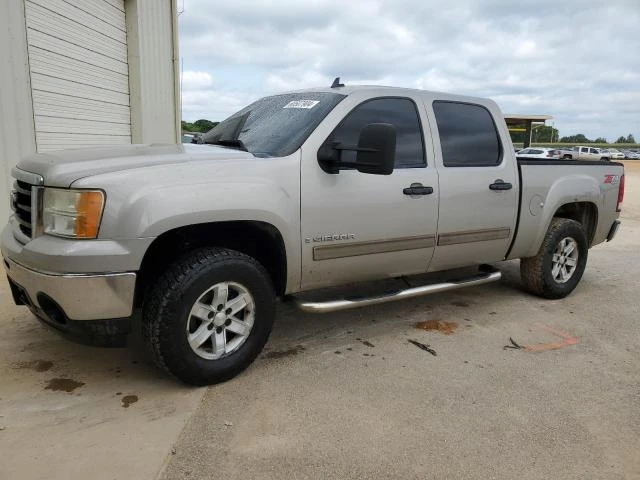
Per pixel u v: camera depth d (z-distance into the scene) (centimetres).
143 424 289
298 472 253
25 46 662
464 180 440
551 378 362
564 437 290
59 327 308
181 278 310
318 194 361
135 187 294
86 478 243
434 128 433
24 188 333
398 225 402
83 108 824
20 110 655
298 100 420
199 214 308
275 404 315
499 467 262
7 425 284
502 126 484
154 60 1038
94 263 285
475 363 383
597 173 565
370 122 398
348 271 392
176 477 246
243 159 338
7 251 326
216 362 332
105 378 341
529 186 491
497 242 477
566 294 552
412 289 429
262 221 335
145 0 988
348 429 290
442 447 277
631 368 384
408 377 356
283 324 451
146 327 314
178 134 1170
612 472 262
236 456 263
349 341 418
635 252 819
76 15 787
